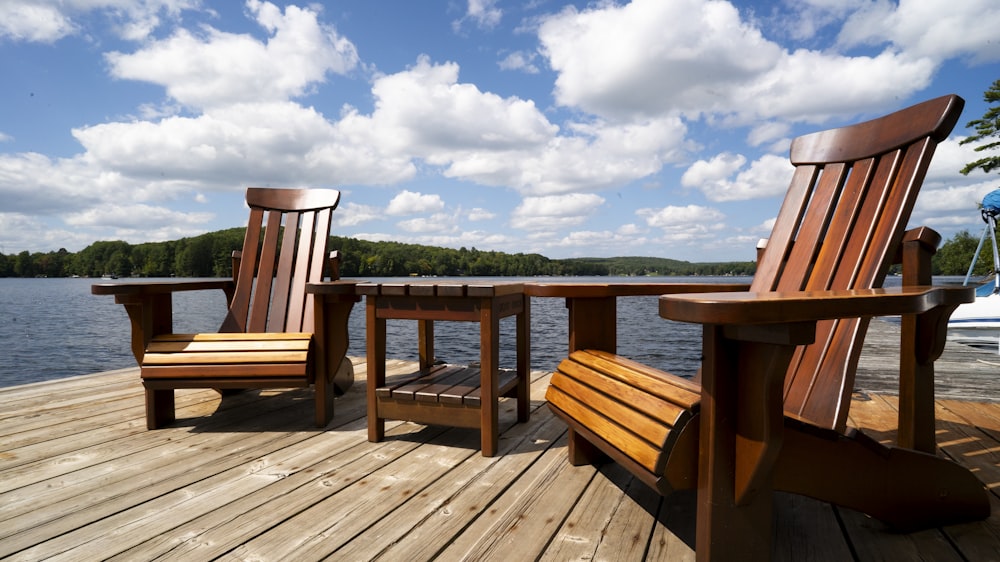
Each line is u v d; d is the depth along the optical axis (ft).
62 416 9.34
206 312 91.45
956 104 5.20
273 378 8.27
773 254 6.78
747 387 3.69
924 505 4.78
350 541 4.83
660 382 4.67
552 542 4.79
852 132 6.39
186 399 10.59
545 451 7.37
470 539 4.85
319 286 8.25
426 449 7.49
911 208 5.25
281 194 11.18
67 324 78.23
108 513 5.47
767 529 3.90
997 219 25.66
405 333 56.65
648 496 5.80
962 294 4.18
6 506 5.66
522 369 8.84
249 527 5.13
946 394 12.12
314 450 7.48
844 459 4.40
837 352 5.19
